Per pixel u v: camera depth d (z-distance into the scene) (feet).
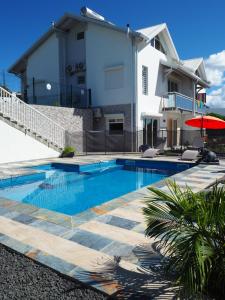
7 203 20.49
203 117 44.50
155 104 67.15
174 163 44.55
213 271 8.39
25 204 20.24
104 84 63.41
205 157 43.27
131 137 59.62
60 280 10.14
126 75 60.08
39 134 46.62
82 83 68.39
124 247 12.62
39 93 69.51
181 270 7.94
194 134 80.12
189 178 30.17
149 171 43.93
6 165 39.65
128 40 59.16
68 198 28.43
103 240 13.46
